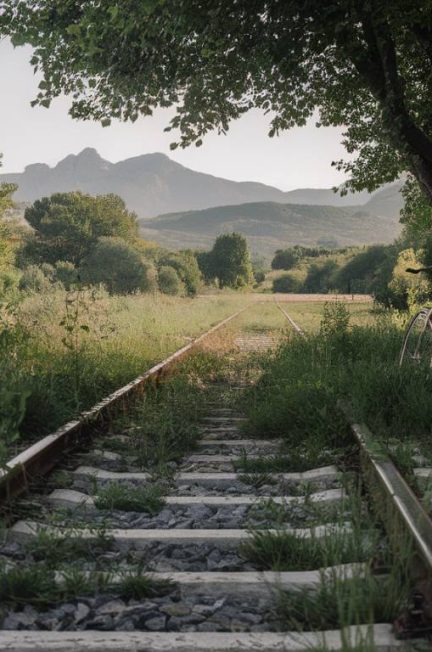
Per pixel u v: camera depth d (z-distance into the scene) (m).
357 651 2.53
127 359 11.38
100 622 3.08
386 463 4.73
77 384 8.33
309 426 7.05
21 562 3.72
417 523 3.43
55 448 5.93
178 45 10.87
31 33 11.10
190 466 6.27
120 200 108.44
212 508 4.95
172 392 9.75
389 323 15.34
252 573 3.55
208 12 9.44
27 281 42.31
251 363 12.98
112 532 4.21
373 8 9.62
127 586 3.39
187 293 63.69
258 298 73.94
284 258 195.25
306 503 4.61
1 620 3.07
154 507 4.89
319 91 13.79
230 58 10.88
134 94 11.87
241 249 128.00
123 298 25.02
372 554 3.57
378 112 14.17
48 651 2.74
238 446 7.18
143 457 6.30
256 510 4.78
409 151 10.91
